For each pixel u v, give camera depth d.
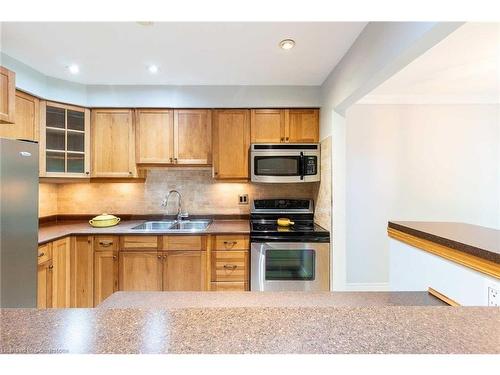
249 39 1.95
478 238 0.98
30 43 2.01
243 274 2.54
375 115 3.24
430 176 3.27
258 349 0.50
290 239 2.48
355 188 3.25
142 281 2.53
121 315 0.62
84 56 2.21
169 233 2.53
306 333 0.55
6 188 1.63
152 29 1.82
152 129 2.84
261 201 3.11
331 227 2.49
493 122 3.28
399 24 1.39
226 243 2.54
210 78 2.66
